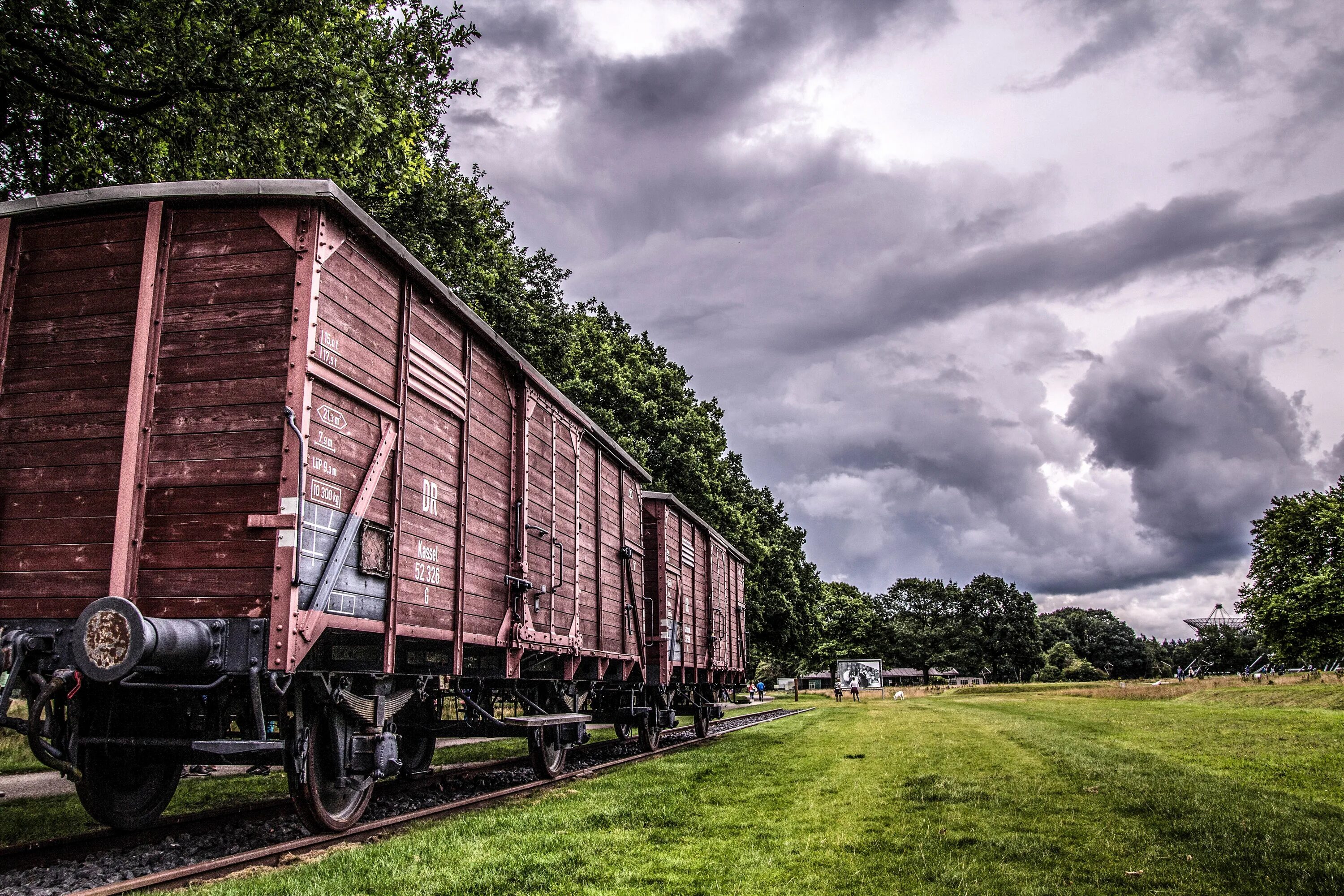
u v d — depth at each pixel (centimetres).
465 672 986
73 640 516
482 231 2084
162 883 500
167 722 659
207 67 1072
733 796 873
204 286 623
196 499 589
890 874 542
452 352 836
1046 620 13638
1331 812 748
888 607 10694
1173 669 14300
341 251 649
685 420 3506
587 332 3312
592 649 1229
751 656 4719
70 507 601
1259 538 5172
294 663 554
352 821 687
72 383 622
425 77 1422
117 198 629
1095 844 623
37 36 1005
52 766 575
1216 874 534
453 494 820
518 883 507
